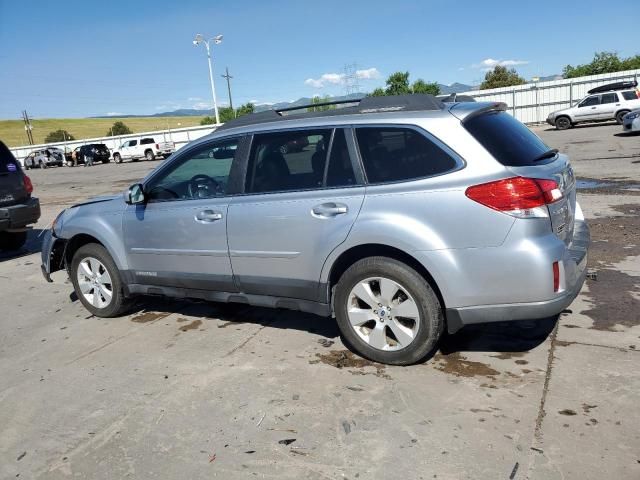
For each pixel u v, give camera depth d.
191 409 3.47
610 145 16.86
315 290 3.99
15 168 8.60
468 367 3.70
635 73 31.17
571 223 3.87
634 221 7.39
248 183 4.25
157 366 4.16
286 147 4.09
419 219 3.49
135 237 4.92
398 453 2.85
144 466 2.94
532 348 3.89
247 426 3.22
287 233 4.00
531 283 3.29
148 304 5.68
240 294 4.44
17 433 3.39
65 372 4.20
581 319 4.30
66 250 5.48
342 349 4.17
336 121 3.90
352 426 3.13
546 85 33.00
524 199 3.28
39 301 6.20
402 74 51.62
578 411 3.08
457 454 2.80
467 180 3.39
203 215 4.42
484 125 3.62
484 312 3.45
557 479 2.56
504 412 3.13
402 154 3.64
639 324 4.14
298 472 2.77
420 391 3.45
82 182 23.47
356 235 3.68
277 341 4.43
